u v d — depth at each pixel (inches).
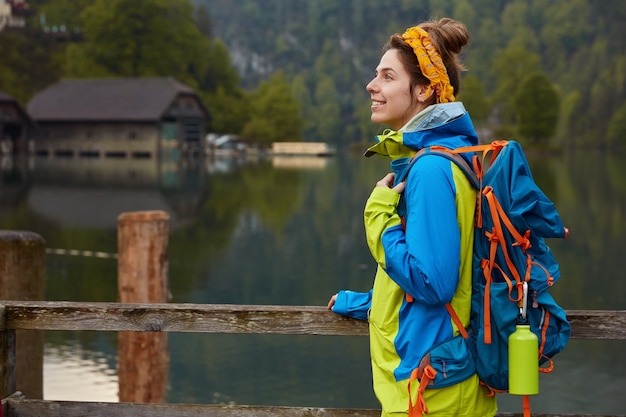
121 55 4003.4
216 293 552.7
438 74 104.2
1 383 132.0
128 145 3137.3
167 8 4121.6
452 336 101.3
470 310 102.0
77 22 5088.6
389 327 104.3
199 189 1536.7
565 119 4434.1
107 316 130.7
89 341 391.5
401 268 97.8
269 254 728.3
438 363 100.3
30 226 934.4
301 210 1151.0
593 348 395.2
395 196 102.7
